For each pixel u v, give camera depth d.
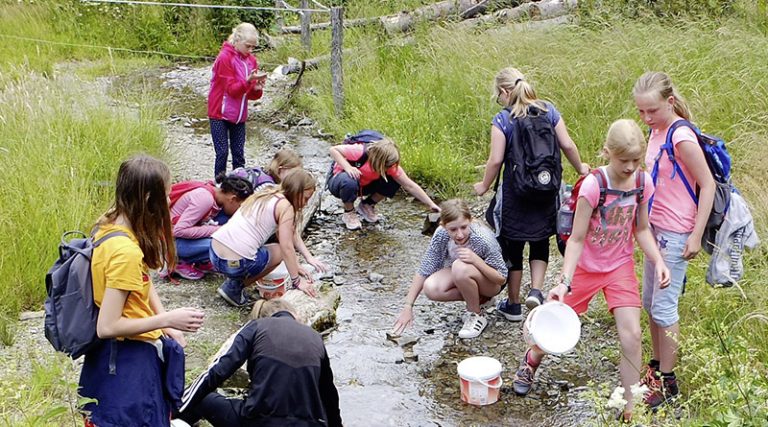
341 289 6.00
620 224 4.23
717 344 4.15
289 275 5.81
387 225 7.11
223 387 4.59
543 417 4.47
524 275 6.12
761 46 8.26
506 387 4.76
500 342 5.26
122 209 3.38
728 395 3.49
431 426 4.41
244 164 7.86
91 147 7.34
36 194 6.12
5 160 6.66
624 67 8.20
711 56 8.19
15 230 5.77
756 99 7.41
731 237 4.25
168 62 12.95
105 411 3.36
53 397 4.34
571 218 4.47
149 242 3.40
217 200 6.00
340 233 6.95
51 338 3.36
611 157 4.11
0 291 5.36
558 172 5.06
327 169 8.35
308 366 3.63
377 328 5.45
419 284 5.27
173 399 3.52
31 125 7.36
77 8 13.86
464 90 8.98
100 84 11.45
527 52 9.24
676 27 9.27
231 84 7.39
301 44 11.80
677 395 4.38
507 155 5.14
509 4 11.36
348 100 9.70
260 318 3.80
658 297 4.30
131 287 3.27
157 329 3.34
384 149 6.63
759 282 4.99
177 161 8.27
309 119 9.96
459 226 5.09
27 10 13.64
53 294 3.37
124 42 13.48
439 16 11.22
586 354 5.07
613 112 7.94
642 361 4.81
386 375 4.91
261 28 13.06
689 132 4.16
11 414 4.10
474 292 5.21
